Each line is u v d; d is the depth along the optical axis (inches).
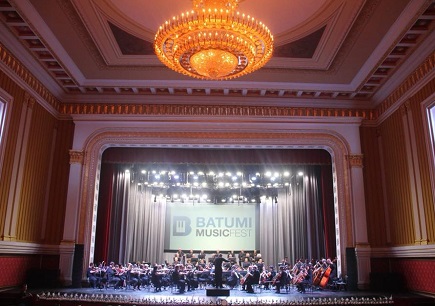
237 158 542.0
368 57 412.8
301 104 506.9
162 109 503.8
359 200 481.1
